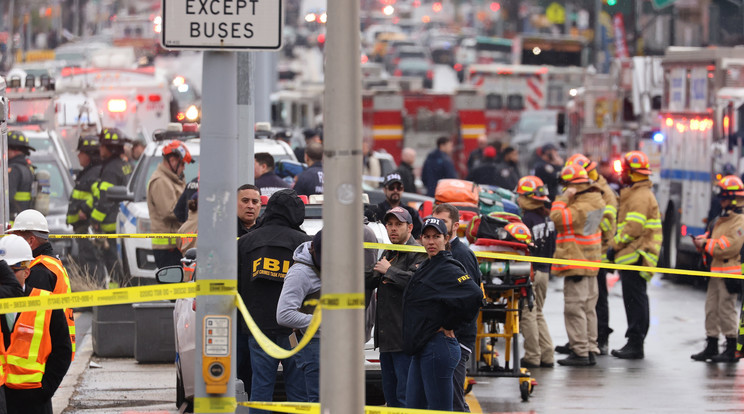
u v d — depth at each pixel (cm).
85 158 5766
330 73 2055
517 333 3853
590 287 4612
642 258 4750
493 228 3894
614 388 4119
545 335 4538
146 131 8369
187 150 5147
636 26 12988
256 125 6209
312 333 2369
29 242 2919
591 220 4516
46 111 7269
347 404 2064
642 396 3975
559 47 14050
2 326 2692
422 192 10081
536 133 12838
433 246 2914
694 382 4256
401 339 3034
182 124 6012
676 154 7169
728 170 6494
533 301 4044
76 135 7856
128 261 5303
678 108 7150
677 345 5078
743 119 6469
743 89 6588
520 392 4041
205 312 2339
